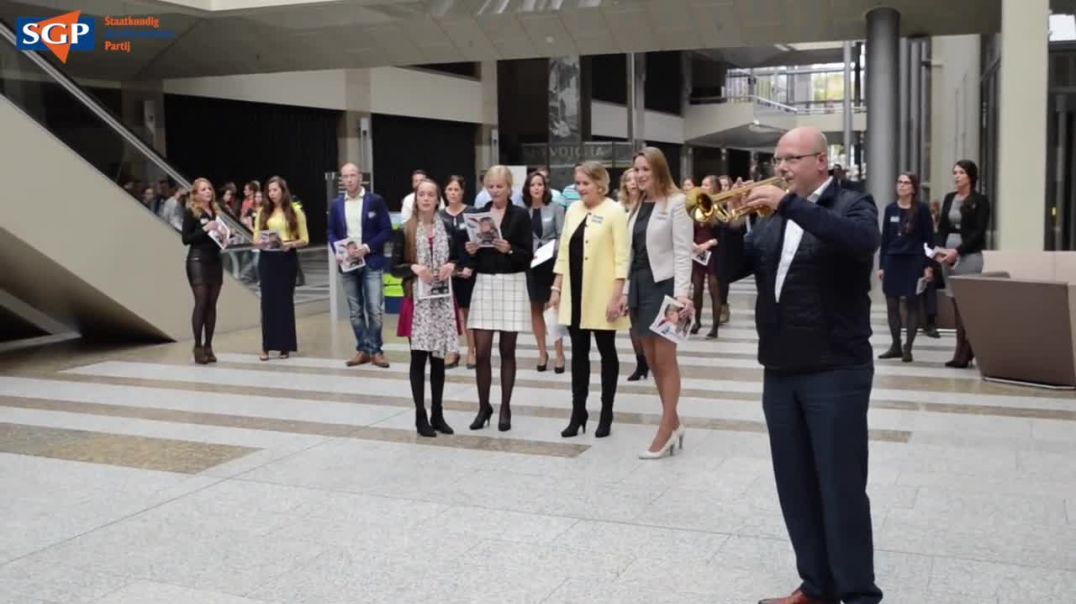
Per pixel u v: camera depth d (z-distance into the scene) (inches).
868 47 557.9
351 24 612.7
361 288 380.5
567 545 183.8
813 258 139.4
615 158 1055.6
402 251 265.6
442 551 181.8
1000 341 323.9
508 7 581.9
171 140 844.0
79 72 714.8
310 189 1004.6
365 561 177.3
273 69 717.9
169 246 441.4
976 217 365.4
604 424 264.1
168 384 346.6
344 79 1015.6
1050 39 422.3
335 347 428.5
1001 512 198.4
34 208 377.1
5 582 169.8
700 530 190.7
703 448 251.6
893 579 165.0
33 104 379.2
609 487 219.1
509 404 275.4
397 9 588.7
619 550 180.9
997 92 631.8
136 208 423.5
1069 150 428.1
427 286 262.7
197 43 653.3
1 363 392.8
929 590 160.4
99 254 405.4
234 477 231.3
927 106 1102.4
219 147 894.4
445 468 236.7
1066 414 283.6
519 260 265.4
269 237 388.8
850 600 142.9
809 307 139.8
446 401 313.4
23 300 443.2
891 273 371.6
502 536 189.0
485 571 171.8
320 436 270.4
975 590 160.2
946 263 366.3
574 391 265.9
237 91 877.8
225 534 192.5
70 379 357.4
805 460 146.7
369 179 798.5
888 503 204.8
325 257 559.5
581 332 262.5
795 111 1865.2
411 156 1163.3
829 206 139.7
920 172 894.4
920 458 238.8
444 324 264.4
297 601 160.7
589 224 253.1
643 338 239.9
